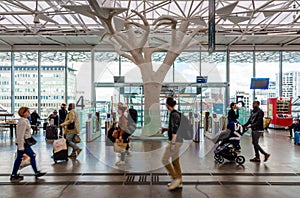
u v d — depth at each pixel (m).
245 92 17.48
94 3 4.96
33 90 17.59
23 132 5.22
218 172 5.79
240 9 12.75
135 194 4.40
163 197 4.26
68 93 17.66
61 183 5.00
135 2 12.27
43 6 12.40
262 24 14.29
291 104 16.02
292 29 14.86
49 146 9.37
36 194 4.42
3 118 15.59
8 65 17.53
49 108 17.61
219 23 14.54
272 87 17.53
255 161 6.89
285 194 4.43
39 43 17.12
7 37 15.27
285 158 7.30
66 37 15.35
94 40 16.20
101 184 4.93
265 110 17.34
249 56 17.55
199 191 4.55
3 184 4.95
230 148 6.58
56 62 17.72
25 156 5.43
